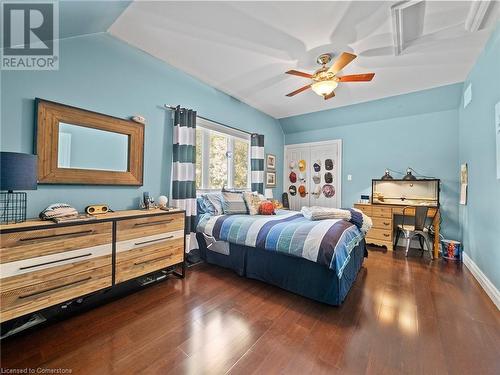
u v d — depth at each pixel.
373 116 4.39
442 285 2.46
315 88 2.67
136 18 2.10
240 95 3.93
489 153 2.34
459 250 3.31
